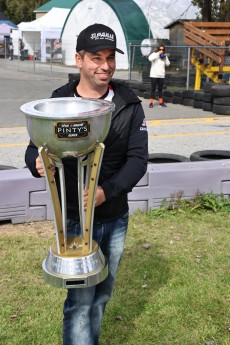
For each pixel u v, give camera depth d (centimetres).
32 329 314
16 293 352
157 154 612
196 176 508
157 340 307
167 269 390
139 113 234
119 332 314
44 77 2397
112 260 251
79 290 229
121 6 3070
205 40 1620
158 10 3167
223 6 2233
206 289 360
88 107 213
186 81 1781
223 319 327
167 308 338
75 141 189
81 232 222
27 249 419
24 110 192
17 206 466
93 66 223
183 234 457
